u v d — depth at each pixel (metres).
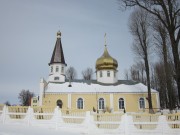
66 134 11.98
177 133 12.35
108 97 46.19
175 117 12.87
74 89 46.59
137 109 45.53
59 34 56.88
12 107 15.02
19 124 14.32
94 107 45.12
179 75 16.94
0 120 14.76
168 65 30.66
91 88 47.53
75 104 44.88
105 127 13.10
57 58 53.62
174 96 38.50
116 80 53.19
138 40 41.59
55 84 48.09
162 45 30.94
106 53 54.38
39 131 12.25
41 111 15.16
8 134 10.69
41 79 44.03
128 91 46.81
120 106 45.94
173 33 17.56
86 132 13.10
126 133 12.64
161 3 18.17
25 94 86.25
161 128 12.62
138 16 42.03
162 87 51.97
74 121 13.63
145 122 12.81
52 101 44.31
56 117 13.82
